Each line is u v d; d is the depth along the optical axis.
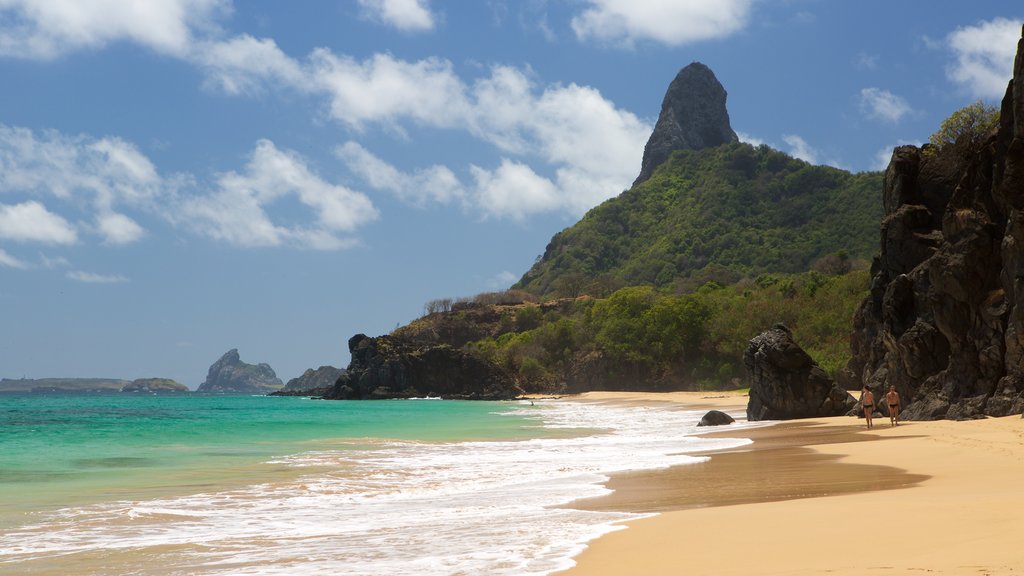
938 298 35.12
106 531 14.11
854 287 122.19
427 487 19.64
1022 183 32.06
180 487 20.09
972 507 11.92
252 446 34.12
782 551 9.93
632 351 150.75
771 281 167.50
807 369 45.69
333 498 18.05
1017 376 31.80
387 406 113.19
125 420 68.06
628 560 10.08
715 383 136.12
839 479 17.94
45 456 29.66
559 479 20.55
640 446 30.92
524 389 161.62
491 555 10.98
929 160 42.59
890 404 33.12
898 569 8.23
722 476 19.80
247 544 12.75
